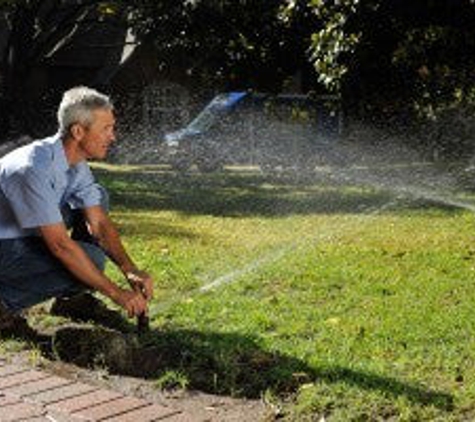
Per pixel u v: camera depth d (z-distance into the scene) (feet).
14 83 97.45
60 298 20.43
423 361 17.28
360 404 14.79
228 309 21.61
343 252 30.40
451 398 15.12
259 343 18.35
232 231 37.17
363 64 39.93
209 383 15.85
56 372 16.60
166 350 17.46
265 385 15.78
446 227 37.22
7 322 18.65
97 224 19.56
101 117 18.28
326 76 40.22
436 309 21.54
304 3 44.57
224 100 81.56
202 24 71.87
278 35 57.98
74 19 102.53
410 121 75.41
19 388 15.48
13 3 91.61
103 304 20.58
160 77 105.09
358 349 18.08
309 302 22.54
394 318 20.57
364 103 42.88
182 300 22.70
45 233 17.67
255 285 24.67
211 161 78.07
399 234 35.19
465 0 37.58
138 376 16.58
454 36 39.75
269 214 44.06
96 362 16.96
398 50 39.73
